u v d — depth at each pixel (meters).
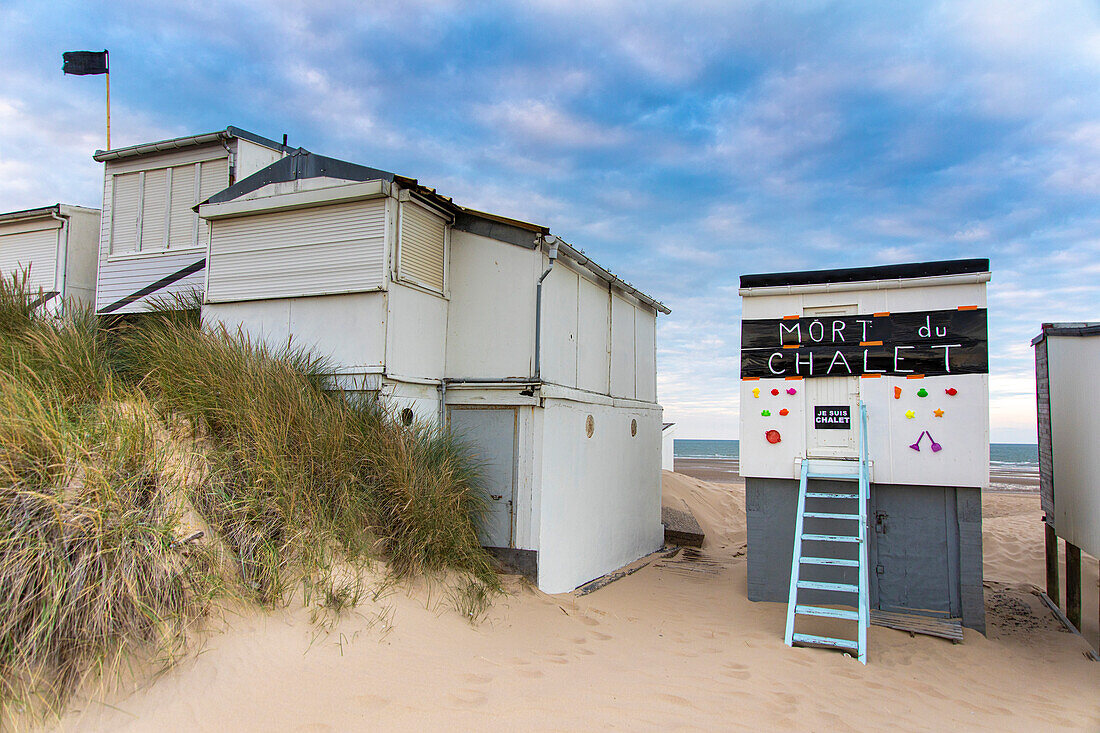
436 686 4.23
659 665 5.30
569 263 8.55
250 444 5.27
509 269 7.91
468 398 7.84
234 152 9.71
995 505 19.27
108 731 3.33
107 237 10.48
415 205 7.57
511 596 6.59
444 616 5.43
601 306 9.85
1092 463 7.30
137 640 3.75
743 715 4.35
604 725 3.96
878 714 4.66
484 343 7.95
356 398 6.85
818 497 7.50
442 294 8.06
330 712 3.73
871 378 7.66
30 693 3.30
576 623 6.34
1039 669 6.27
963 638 6.75
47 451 4.05
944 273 7.46
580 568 8.38
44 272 11.40
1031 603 8.88
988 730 4.55
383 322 6.98
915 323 7.59
